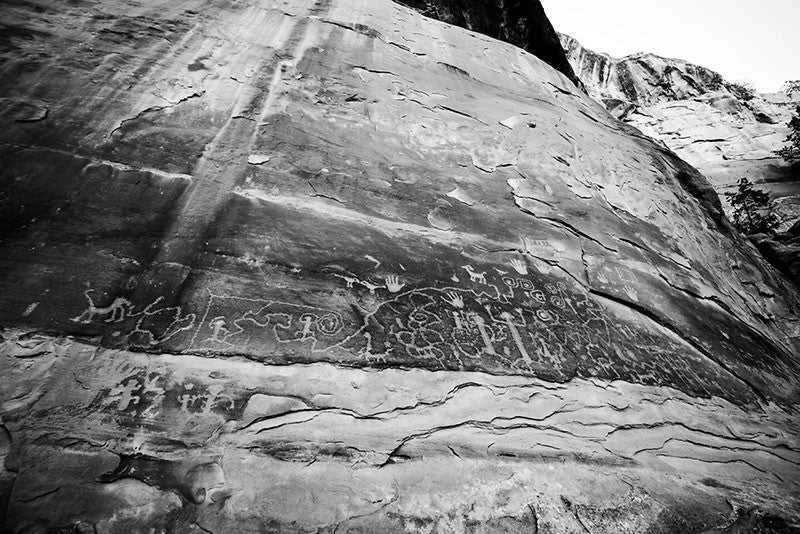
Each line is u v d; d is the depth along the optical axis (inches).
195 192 96.3
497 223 135.9
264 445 61.6
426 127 157.6
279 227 98.3
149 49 122.1
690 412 107.3
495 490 66.2
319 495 57.6
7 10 109.3
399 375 80.2
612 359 110.3
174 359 67.9
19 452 51.8
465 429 75.4
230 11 155.3
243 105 123.2
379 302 93.0
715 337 148.6
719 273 203.0
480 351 92.8
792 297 236.5
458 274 110.9
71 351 63.7
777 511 81.7
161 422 59.9
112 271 75.8
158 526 49.5
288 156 116.6
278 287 85.8
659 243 181.2
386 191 125.1
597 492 72.0
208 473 56.1
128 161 94.7
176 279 79.1
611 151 219.8
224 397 65.7
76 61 108.0
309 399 70.1
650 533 67.7
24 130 89.3
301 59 151.3
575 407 90.6
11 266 69.8
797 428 125.1
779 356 173.5
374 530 55.6
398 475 63.7
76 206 82.5
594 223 161.6
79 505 49.0
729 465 95.0
